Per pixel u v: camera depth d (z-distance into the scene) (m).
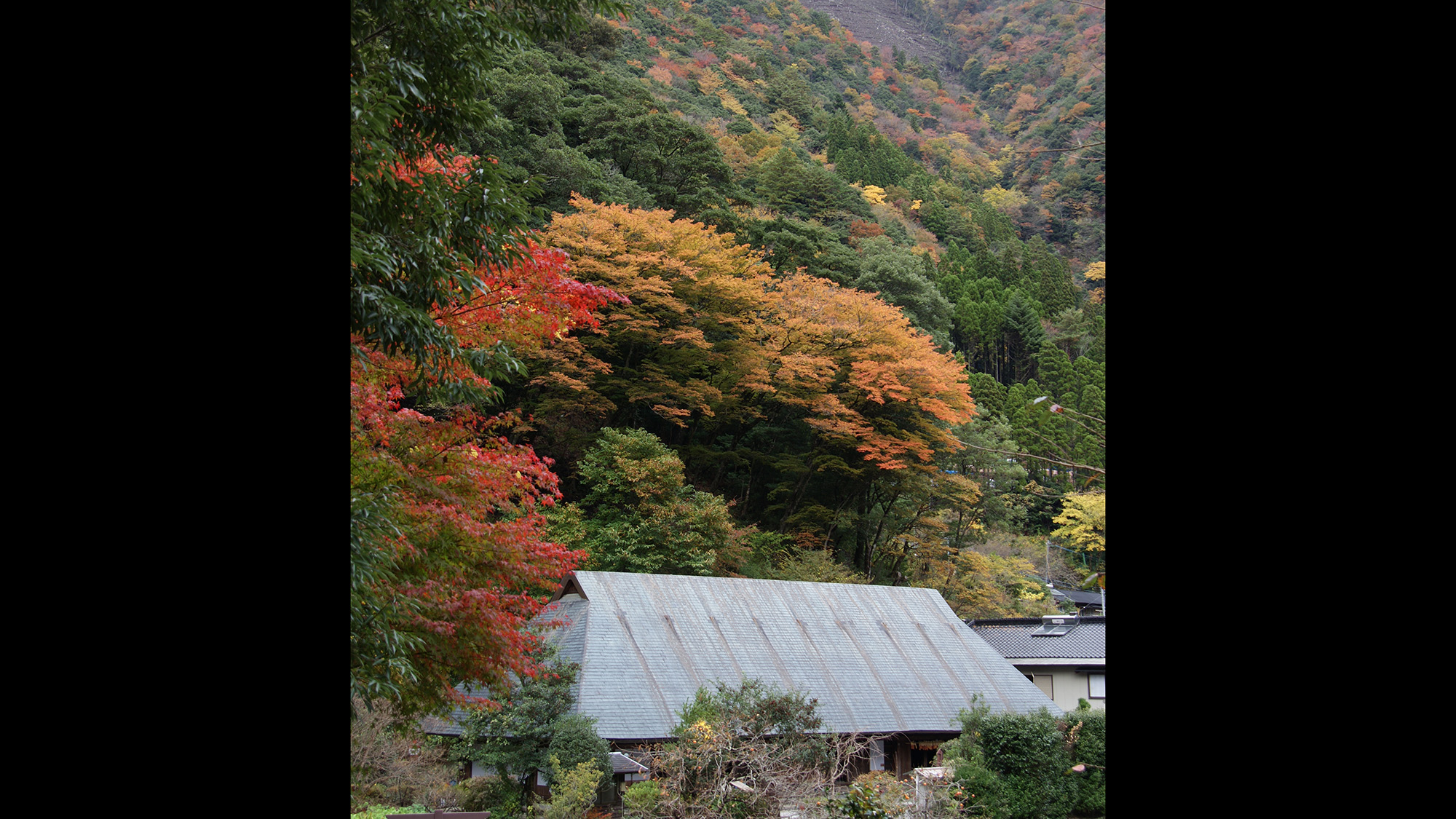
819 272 37.78
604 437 25.31
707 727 10.57
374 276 5.19
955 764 13.36
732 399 29.11
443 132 5.64
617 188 30.92
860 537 32.22
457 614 6.56
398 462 6.16
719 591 17.81
